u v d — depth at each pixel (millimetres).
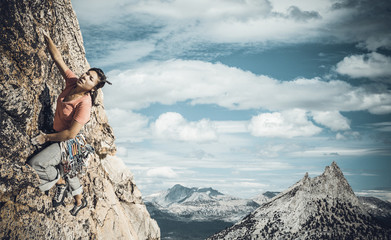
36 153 5812
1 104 5250
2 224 4977
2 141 5184
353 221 198375
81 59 9461
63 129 5941
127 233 9953
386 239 174625
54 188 6273
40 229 5660
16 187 5355
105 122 11656
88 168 8906
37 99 6188
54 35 7277
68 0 8570
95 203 8602
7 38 5449
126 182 12438
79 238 6957
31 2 6023
